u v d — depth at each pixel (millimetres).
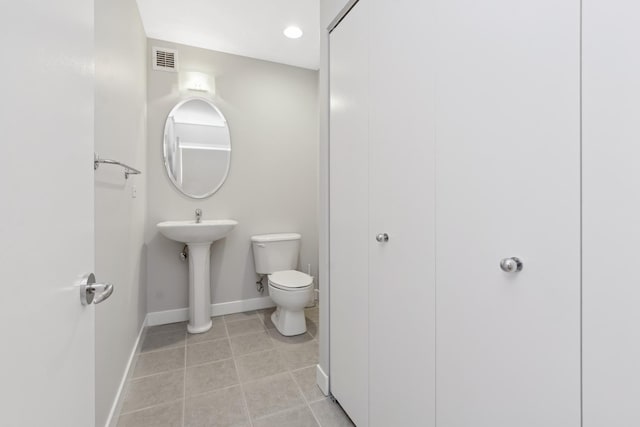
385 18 1081
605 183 507
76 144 580
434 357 887
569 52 551
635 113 472
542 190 600
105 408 1260
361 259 1268
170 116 2525
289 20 2229
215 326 2480
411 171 966
